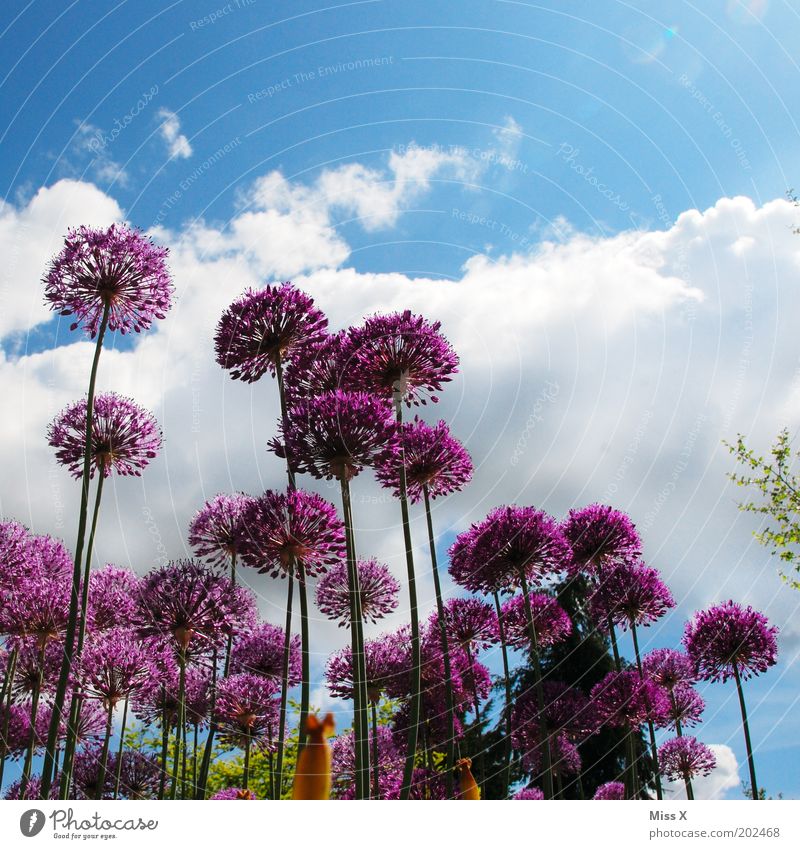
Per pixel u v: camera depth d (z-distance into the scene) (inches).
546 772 330.0
